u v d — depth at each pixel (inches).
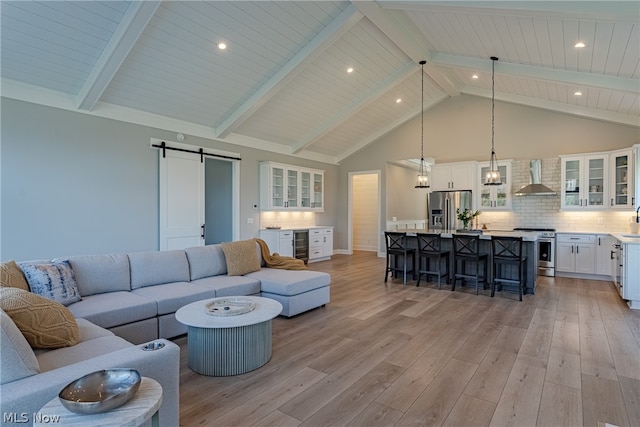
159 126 227.5
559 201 263.9
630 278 171.5
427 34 207.9
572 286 221.6
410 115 336.5
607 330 141.3
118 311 115.6
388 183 363.9
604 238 235.3
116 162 206.5
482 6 143.8
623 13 120.0
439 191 308.8
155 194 225.8
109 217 203.5
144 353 70.4
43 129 178.7
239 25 177.2
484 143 298.2
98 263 134.4
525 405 88.2
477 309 172.6
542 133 272.5
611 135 247.3
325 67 237.1
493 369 108.0
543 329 143.1
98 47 165.2
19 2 136.3
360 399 91.1
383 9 182.7
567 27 146.9
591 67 181.6
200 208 250.1
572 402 89.4
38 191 177.2
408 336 136.2
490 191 288.7
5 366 58.2
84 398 52.5
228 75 210.8
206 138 256.2
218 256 173.3
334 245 390.9
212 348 103.8
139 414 48.8
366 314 164.7
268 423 80.7
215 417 83.0
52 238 181.8
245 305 120.8
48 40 155.3
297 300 159.3
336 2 179.3
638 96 198.5
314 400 90.7
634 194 219.1
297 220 340.8
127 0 144.9
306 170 333.7
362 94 280.5
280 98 255.1
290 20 183.5
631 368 108.0
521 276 188.9
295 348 124.6
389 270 250.5
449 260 232.4
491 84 271.9
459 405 88.3
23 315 75.9
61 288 114.2
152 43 173.0
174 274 154.7
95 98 186.4
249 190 291.3
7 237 167.9
